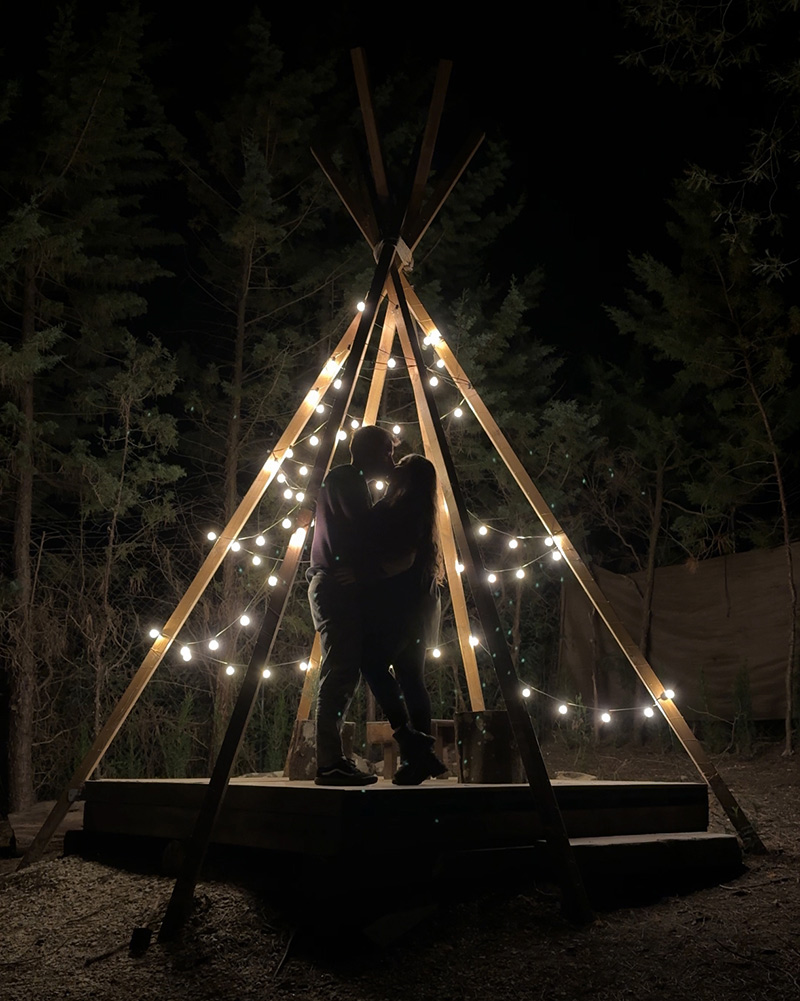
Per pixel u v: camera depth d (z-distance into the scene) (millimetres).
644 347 15023
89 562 11445
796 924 4277
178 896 4133
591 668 13062
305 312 12797
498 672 4688
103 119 10250
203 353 13766
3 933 4359
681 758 11234
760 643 11914
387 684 4973
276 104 11680
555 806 4445
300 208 12461
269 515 11344
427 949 3920
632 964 3852
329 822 4129
